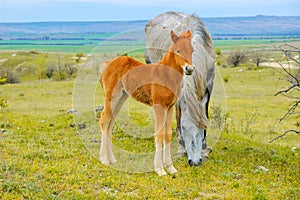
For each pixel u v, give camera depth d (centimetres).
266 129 1702
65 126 1045
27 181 596
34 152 760
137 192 602
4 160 700
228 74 3553
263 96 2844
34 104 2197
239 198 588
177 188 623
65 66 4181
